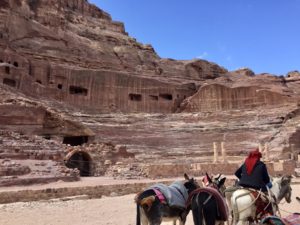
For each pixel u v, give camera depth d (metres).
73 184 24.67
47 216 15.21
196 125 67.88
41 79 70.31
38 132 41.94
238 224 9.27
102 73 78.06
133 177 31.88
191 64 104.31
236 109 79.75
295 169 42.34
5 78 57.66
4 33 69.44
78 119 59.69
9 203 18.70
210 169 35.09
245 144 58.88
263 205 9.38
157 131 63.41
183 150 57.75
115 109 75.88
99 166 38.12
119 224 13.55
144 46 106.06
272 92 76.56
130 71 92.00
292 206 18.41
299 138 56.84
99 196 23.23
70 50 82.88
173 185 10.30
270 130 62.12
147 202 9.09
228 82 93.25
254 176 9.77
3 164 24.30
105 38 98.38
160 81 85.75
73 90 75.12
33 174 25.33
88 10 108.38
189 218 14.61
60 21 88.06
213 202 8.77
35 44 75.94
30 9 83.69
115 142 56.03
